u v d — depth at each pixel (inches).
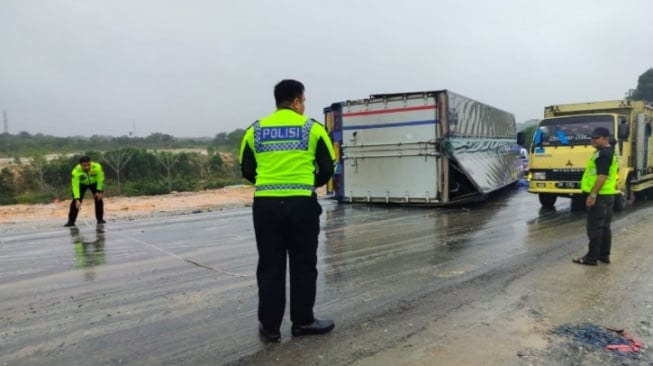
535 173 482.0
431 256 284.0
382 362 144.4
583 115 475.2
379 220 430.6
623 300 198.7
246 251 304.2
